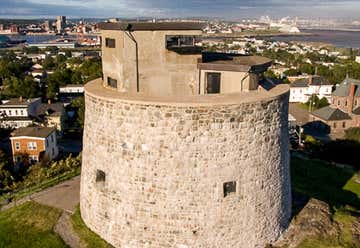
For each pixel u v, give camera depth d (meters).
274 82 18.98
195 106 13.75
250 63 16.91
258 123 14.66
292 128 64.19
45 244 15.74
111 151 15.05
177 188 14.41
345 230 17.72
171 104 13.76
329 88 94.88
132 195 14.89
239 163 14.59
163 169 14.31
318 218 18.19
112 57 16.61
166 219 14.72
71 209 18.47
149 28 15.73
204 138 14.05
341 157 41.31
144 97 14.62
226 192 14.84
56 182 22.33
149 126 14.10
